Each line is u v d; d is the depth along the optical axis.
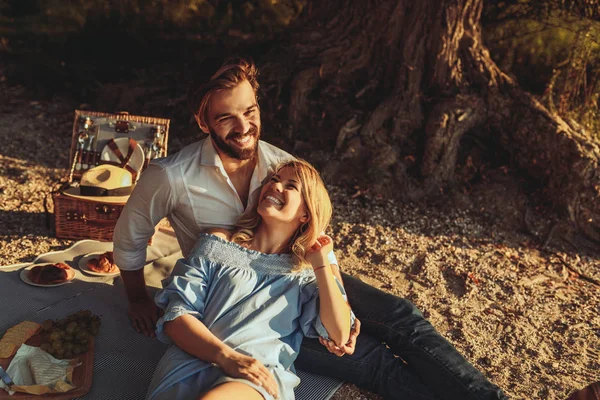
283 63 6.52
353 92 6.25
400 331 3.15
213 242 2.98
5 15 8.89
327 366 3.20
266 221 2.97
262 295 2.89
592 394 2.63
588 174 5.21
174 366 2.67
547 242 5.09
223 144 2.95
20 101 7.54
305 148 6.04
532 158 5.54
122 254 3.36
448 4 5.73
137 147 4.61
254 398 2.52
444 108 5.69
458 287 4.37
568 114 5.86
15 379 2.99
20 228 4.66
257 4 8.30
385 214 5.32
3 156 5.98
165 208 3.17
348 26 6.32
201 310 2.86
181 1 8.42
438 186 5.57
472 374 2.97
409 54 5.93
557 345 3.79
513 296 4.29
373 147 5.78
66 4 8.53
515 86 5.77
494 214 5.37
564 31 6.24
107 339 3.43
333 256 3.27
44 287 3.85
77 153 4.69
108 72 7.96
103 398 3.01
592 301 4.30
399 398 3.14
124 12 8.39
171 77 7.57
